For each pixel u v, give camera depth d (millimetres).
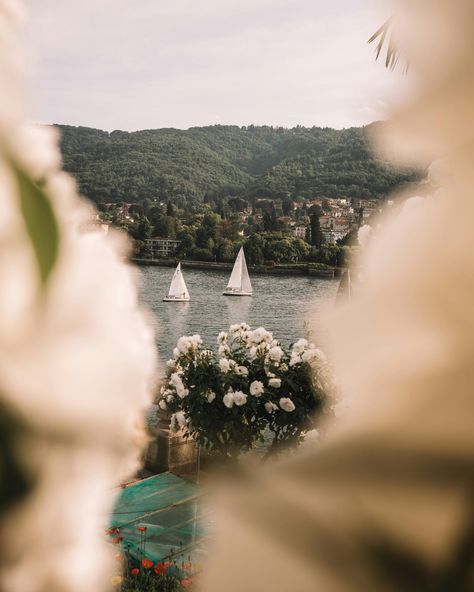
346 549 289
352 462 300
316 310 335
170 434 10852
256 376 8836
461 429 295
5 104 248
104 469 255
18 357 232
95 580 267
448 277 318
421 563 287
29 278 228
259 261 136875
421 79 342
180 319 75938
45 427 234
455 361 304
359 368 317
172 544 7609
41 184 241
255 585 293
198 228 144250
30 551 243
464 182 328
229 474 306
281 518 297
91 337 262
